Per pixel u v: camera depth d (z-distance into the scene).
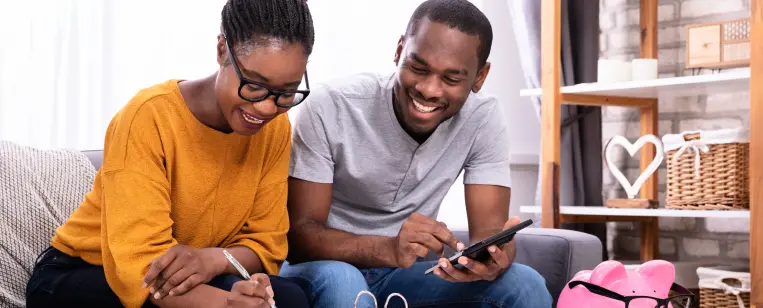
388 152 1.77
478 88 1.72
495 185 1.85
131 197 1.37
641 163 3.17
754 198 2.30
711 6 3.07
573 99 2.83
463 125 1.82
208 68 2.82
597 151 3.19
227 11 1.34
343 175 1.78
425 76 1.59
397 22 3.18
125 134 1.40
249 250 1.49
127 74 2.70
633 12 3.31
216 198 1.49
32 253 1.68
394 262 1.58
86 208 1.50
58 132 2.61
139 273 1.33
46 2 2.59
